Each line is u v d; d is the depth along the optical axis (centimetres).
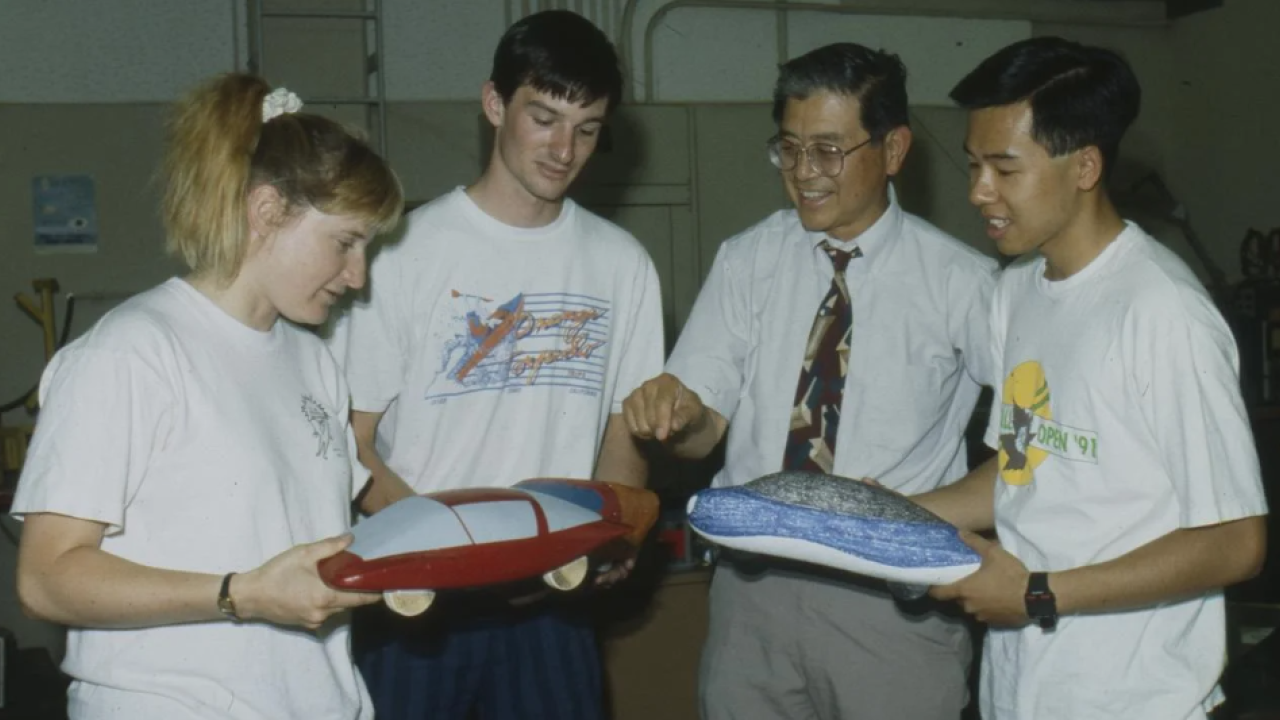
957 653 227
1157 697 170
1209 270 531
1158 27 548
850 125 218
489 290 222
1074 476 173
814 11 499
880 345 228
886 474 228
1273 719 270
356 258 170
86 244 439
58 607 148
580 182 469
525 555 166
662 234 479
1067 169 171
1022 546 181
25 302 427
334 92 454
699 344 240
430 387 222
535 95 211
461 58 465
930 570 167
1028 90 169
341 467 178
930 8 511
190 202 161
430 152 462
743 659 232
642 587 343
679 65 486
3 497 380
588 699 235
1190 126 548
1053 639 176
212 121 161
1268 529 390
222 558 158
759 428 235
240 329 165
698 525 174
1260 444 401
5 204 433
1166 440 164
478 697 234
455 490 179
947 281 228
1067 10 532
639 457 241
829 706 229
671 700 344
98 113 438
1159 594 163
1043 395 178
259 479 161
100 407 150
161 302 161
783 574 227
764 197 489
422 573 157
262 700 160
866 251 229
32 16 432
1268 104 509
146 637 155
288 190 161
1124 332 167
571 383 227
